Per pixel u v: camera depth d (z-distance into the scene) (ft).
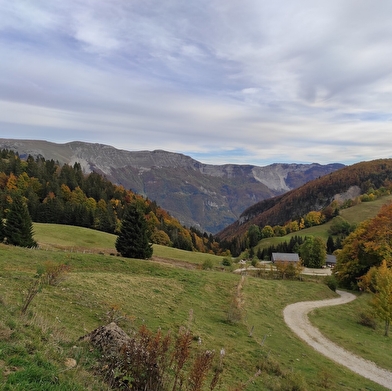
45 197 387.14
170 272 129.80
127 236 167.43
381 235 204.13
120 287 86.22
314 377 62.75
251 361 61.00
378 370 76.07
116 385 25.36
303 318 116.37
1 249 103.14
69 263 110.42
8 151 547.90
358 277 206.28
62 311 50.11
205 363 24.21
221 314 94.02
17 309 36.40
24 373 20.01
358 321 125.39
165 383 26.30
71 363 25.88
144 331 29.60
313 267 328.49
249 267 263.29
